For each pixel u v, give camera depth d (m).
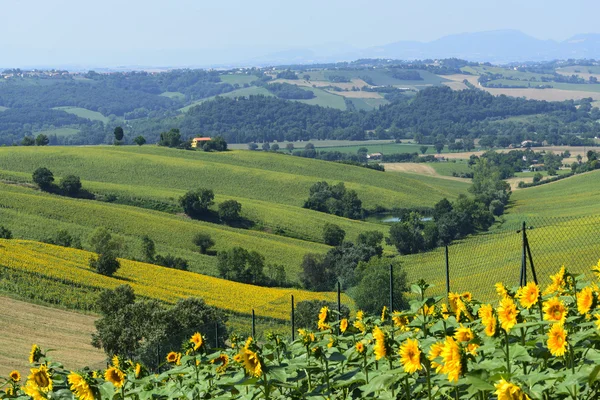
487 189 163.00
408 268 44.59
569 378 5.08
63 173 157.88
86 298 66.94
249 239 117.81
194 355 8.52
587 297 6.09
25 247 85.19
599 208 128.88
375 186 173.50
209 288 80.12
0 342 48.75
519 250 40.25
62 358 44.72
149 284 79.06
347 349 7.86
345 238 126.06
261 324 43.34
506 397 4.61
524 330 5.79
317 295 50.94
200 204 131.75
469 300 7.92
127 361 9.21
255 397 6.75
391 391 6.20
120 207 130.62
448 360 5.21
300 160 193.00
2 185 133.88
